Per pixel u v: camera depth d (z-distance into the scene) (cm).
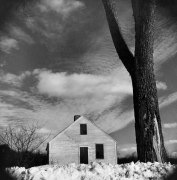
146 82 727
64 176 469
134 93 743
